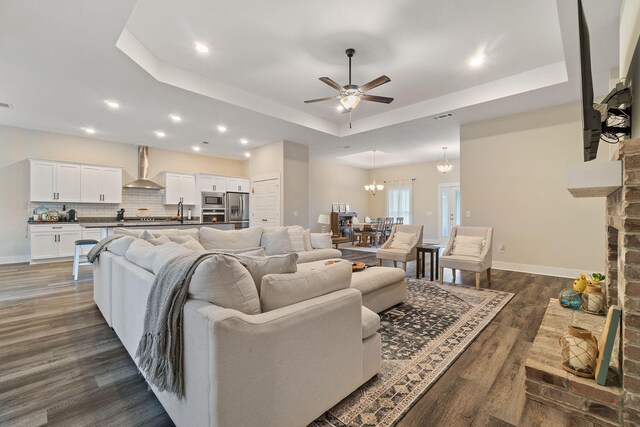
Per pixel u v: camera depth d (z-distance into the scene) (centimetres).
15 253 586
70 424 146
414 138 664
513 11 288
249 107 475
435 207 998
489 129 531
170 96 422
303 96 493
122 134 631
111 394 170
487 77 429
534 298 354
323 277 160
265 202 713
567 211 463
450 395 170
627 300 142
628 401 141
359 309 169
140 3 273
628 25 229
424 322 278
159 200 770
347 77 423
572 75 371
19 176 588
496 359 211
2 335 249
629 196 139
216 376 107
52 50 306
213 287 124
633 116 208
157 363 130
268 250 432
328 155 878
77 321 280
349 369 162
